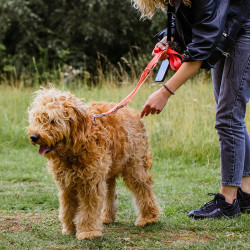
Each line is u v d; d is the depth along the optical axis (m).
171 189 4.95
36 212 4.08
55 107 3.03
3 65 16.50
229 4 3.39
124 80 9.23
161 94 3.18
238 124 3.66
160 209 3.95
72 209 3.42
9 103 9.55
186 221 3.69
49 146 3.02
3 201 4.40
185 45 3.42
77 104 3.13
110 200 3.80
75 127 3.07
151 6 3.53
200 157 6.52
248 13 3.43
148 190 3.71
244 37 3.50
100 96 8.84
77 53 16.95
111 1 16.25
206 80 9.69
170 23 3.60
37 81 12.78
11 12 16.09
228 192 3.76
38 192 4.79
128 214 4.04
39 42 17.06
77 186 3.25
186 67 3.17
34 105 3.15
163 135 7.00
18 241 3.21
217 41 3.12
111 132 3.38
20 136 8.01
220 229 3.49
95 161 3.17
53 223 3.73
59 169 3.22
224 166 3.74
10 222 3.72
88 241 3.17
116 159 3.45
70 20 16.95
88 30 16.41
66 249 3.05
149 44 17.30
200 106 7.59
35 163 6.50
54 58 16.81
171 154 6.70
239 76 3.54
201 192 4.77
